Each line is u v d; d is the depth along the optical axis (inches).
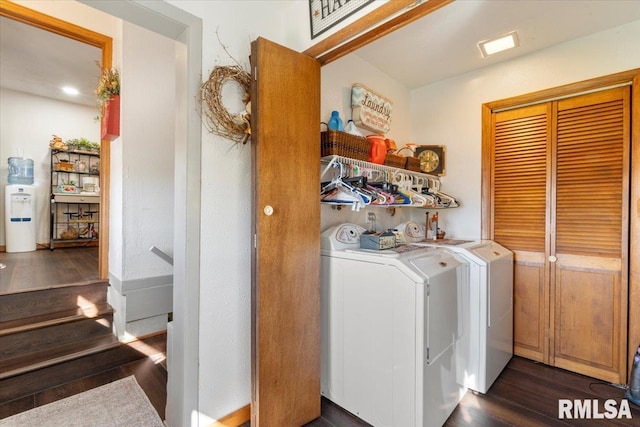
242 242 65.4
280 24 71.3
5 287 94.5
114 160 104.4
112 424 63.7
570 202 87.2
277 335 60.6
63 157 190.9
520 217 95.8
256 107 57.5
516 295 96.4
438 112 112.5
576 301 86.3
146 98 101.7
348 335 70.2
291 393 63.0
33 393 74.1
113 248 103.6
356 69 94.8
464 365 75.9
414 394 58.2
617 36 79.0
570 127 87.3
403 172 95.7
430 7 49.4
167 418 64.3
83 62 140.6
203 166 59.1
